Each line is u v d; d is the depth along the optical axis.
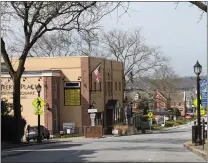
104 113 67.75
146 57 89.69
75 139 50.12
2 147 30.27
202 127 31.17
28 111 58.44
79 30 34.72
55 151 27.02
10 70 35.84
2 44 34.84
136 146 33.16
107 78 69.56
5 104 38.19
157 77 139.75
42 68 61.84
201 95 32.03
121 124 69.81
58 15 32.88
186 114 160.62
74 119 60.75
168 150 28.50
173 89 150.88
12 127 35.88
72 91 61.03
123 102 77.94
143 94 118.56
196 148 27.06
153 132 80.25
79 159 21.23
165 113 129.12
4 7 32.00
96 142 40.97
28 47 35.56
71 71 61.22
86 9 31.88
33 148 30.86
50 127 57.59
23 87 58.59
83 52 86.00
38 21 34.28
